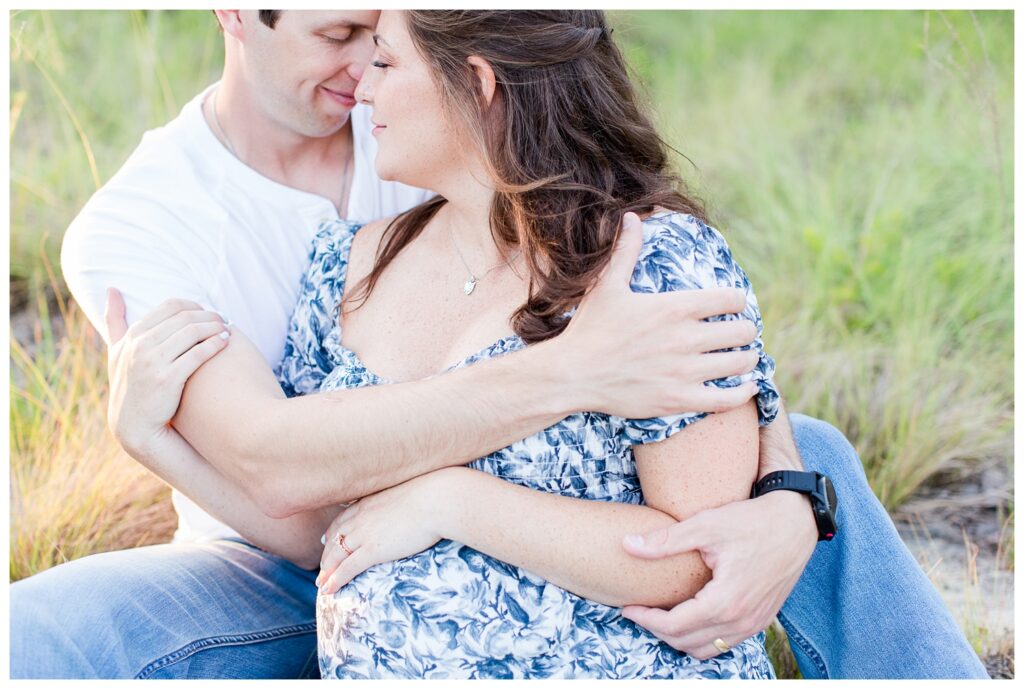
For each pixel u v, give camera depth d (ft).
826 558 5.97
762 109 13.19
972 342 10.01
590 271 5.10
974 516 8.65
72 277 6.46
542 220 5.26
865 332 10.33
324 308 6.27
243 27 6.40
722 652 5.11
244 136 6.82
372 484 5.32
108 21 12.90
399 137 5.51
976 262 10.57
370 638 5.18
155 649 5.55
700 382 4.92
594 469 5.18
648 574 4.97
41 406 8.98
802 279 10.73
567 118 5.43
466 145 5.46
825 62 14.26
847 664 5.83
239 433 5.42
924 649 5.57
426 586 5.11
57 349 9.93
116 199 6.54
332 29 6.31
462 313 5.61
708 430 5.02
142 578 5.80
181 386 5.55
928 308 10.30
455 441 5.14
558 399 5.02
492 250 5.61
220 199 6.68
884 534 5.82
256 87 6.58
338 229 6.55
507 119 5.35
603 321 4.97
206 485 5.85
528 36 5.30
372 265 6.21
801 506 5.19
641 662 5.12
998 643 7.36
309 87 6.50
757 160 12.17
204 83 12.52
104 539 8.25
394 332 5.81
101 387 9.25
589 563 4.97
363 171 7.12
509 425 5.09
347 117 6.94
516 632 5.04
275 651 6.06
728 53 14.43
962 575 8.05
